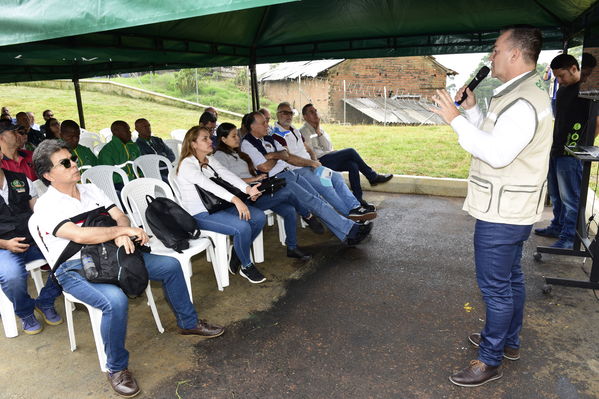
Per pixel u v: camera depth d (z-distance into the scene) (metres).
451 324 2.69
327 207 3.78
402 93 16.36
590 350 2.38
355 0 4.98
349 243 4.00
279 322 2.77
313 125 5.41
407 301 2.99
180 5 1.86
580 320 2.68
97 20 2.07
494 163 1.78
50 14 2.21
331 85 15.59
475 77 2.17
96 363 2.40
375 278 3.37
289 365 2.33
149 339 2.61
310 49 6.10
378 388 2.13
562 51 4.93
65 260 2.17
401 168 8.98
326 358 2.38
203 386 2.18
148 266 2.40
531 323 2.67
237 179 3.37
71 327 2.47
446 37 5.42
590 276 3.04
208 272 3.58
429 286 3.21
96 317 2.22
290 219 3.71
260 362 2.36
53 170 2.12
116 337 2.08
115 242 2.22
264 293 3.17
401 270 3.50
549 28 4.86
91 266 2.09
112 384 2.13
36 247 2.74
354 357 2.38
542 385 2.12
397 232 4.41
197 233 2.87
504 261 1.97
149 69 7.31
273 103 17.58
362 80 15.87
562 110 3.51
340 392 2.11
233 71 22.25
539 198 1.89
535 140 1.79
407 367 2.29
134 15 1.99
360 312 2.87
